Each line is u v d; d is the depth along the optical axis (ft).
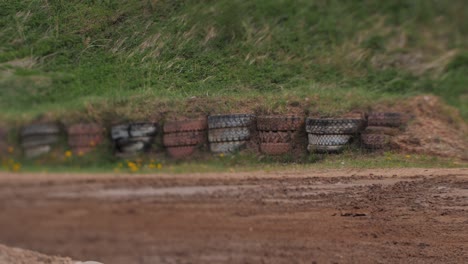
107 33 131.75
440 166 119.75
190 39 142.00
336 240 89.30
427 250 86.22
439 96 157.38
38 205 103.50
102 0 136.26
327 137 120.78
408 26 186.29
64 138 105.29
